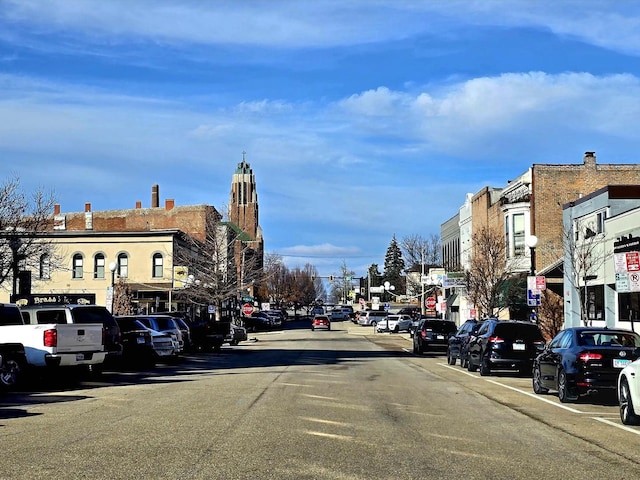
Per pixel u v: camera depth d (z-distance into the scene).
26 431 12.12
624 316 31.38
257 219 158.50
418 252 91.06
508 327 24.45
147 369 27.27
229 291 60.75
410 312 89.00
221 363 30.80
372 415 14.23
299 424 12.84
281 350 42.91
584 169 45.41
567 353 16.98
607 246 32.97
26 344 19.48
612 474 9.10
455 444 11.13
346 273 171.25
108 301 36.72
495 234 48.06
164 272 65.81
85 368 22.73
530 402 17.12
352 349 44.47
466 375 25.31
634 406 13.01
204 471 8.95
